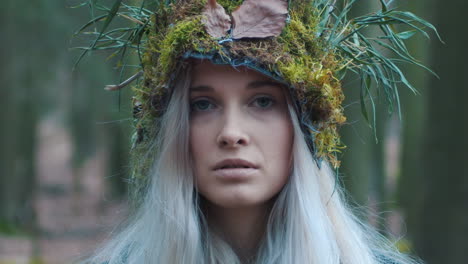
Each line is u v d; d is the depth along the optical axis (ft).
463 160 14.82
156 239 5.81
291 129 5.65
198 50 5.30
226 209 5.95
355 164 12.34
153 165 6.00
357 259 6.00
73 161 56.49
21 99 47.96
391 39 6.19
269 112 5.60
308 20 5.65
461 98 14.76
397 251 6.92
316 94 5.47
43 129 92.73
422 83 25.50
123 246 6.33
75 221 44.47
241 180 5.48
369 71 6.17
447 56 14.88
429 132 15.38
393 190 37.50
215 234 5.96
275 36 5.35
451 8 14.71
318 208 5.74
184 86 5.60
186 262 5.70
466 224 14.92
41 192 63.26
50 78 46.85
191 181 5.75
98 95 41.98
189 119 5.67
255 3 5.36
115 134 39.29
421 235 15.56
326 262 5.72
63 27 34.37
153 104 5.77
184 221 5.71
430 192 15.34
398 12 5.95
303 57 5.46
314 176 5.74
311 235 5.70
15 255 31.12
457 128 14.84
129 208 6.61
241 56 5.31
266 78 5.51
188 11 5.49
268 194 5.61
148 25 5.93
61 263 28.71
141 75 6.11
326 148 5.71
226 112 5.50
